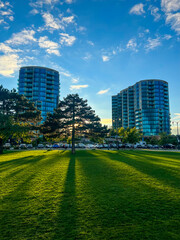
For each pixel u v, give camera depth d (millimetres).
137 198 5988
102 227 4074
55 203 5531
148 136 102062
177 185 7668
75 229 3990
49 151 33906
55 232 3873
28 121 39250
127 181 8406
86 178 9023
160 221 4348
